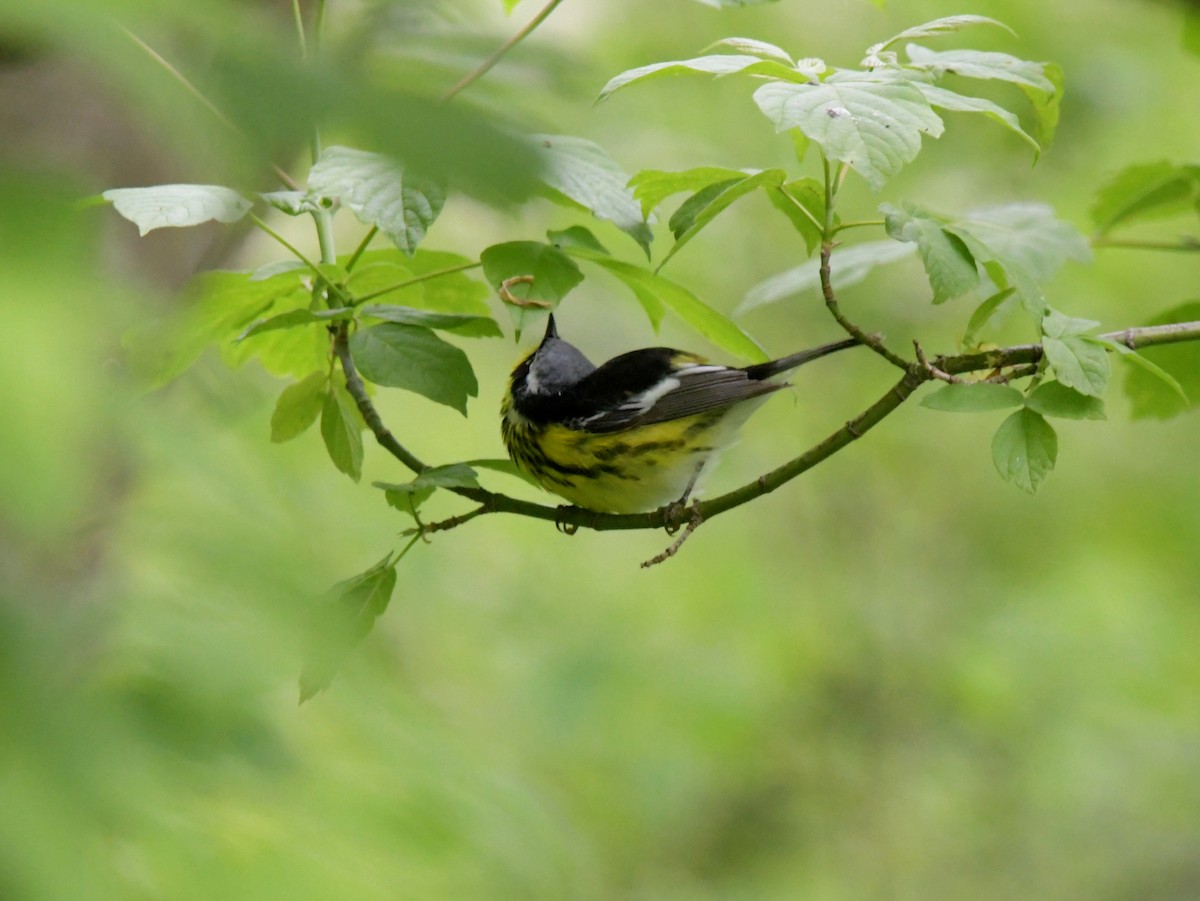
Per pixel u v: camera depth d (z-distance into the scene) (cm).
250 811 399
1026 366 768
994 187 1964
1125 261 2003
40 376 196
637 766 1902
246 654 344
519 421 1120
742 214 2192
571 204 739
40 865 224
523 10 1903
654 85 1983
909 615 2239
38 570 306
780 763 2156
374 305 824
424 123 206
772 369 1079
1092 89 1806
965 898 2075
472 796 663
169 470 296
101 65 205
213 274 789
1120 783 2030
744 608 2180
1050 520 2308
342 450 809
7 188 203
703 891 2030
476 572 2064
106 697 272
